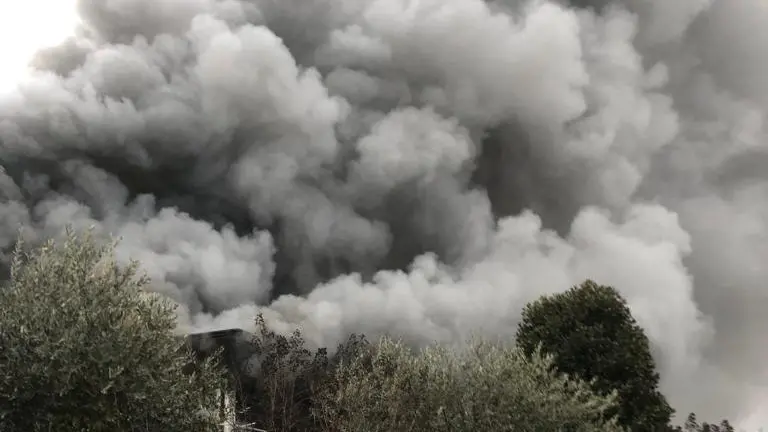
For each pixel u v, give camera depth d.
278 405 20.05
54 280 9.23
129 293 10.09
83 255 9.81
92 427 8.59
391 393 13.16
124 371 9.08
